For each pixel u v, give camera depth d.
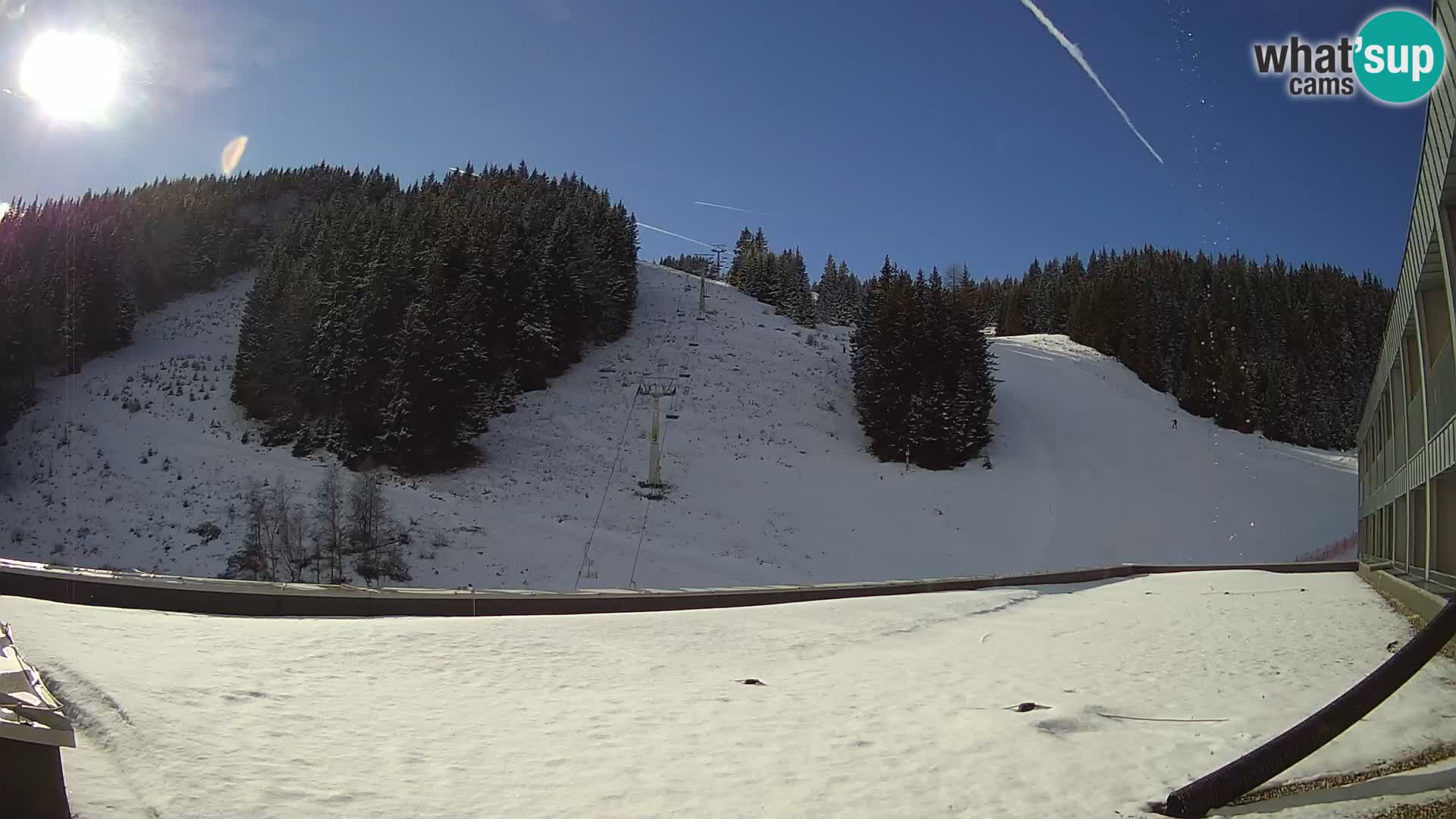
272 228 100.19
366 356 49.62
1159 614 17.16
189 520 39.09
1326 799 6.17
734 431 56.09
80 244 65.81
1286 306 93.69
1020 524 47.59
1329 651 12.33
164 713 6.77
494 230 69.00
